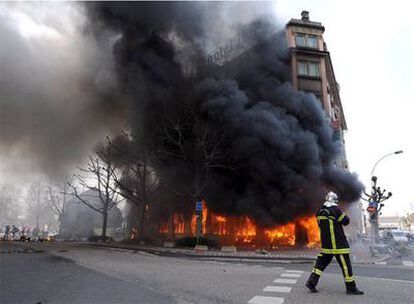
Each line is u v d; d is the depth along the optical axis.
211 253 19.30
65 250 19.72
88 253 17.70
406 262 16.03
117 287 7.41
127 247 24.05
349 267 6.62
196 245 22.27
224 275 9.30
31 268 10.82
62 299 6.22
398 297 6.28
